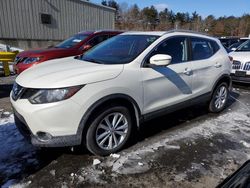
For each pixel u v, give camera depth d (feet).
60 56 21.85
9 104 17.63
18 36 53.01
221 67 16.24
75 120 9.54
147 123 14.78
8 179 9.25
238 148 12.20
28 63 20.97
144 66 11.62
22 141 12.04
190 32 14.71
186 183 9.40
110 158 10.85
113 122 10.88
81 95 9.50
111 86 10.21
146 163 10.57
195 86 14.56
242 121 15.89
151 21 245.45
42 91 9.27
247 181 5.15
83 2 63.21
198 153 11.55
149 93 11.80
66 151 11.25
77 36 25.67
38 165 10.17
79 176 9.56
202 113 17.04
